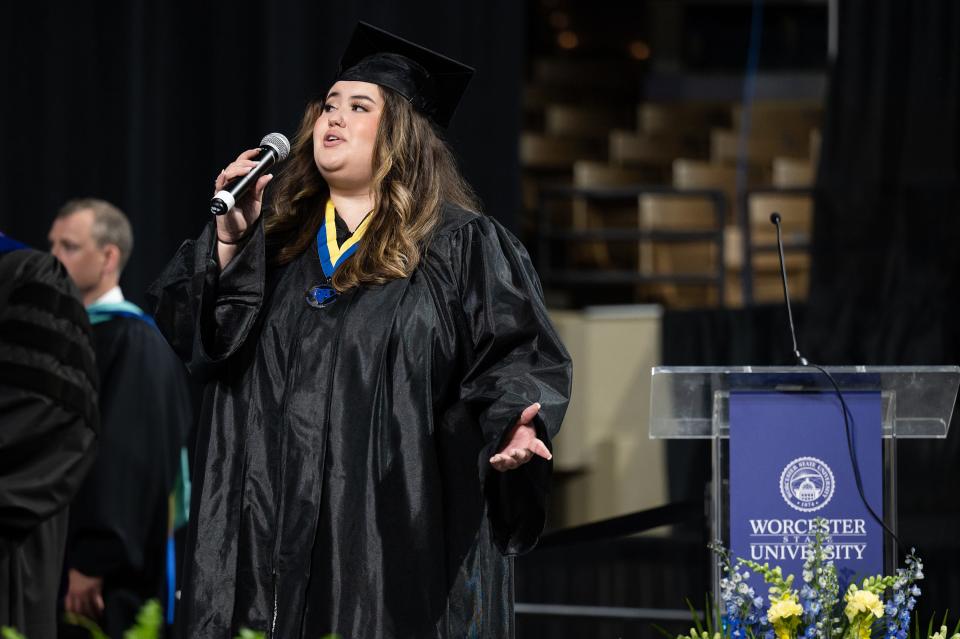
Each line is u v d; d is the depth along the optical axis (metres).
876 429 6.47
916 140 15.26
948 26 15.30
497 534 6.00
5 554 7.56
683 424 6.77
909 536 13.27
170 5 14.88
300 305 6.29
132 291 14.52
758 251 16.70
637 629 11.91
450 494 6.12
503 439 5.77
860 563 6.44
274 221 6.69
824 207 15.37
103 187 14.72
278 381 6.18
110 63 14.76
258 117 14.81
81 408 7.81
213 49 14.88
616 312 16.06
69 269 10.53
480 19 15.01
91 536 9.92
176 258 6.30
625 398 15.88
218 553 6.04
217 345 6.20
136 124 14.67
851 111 15.48
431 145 6.75
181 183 14.81
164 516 10.29
